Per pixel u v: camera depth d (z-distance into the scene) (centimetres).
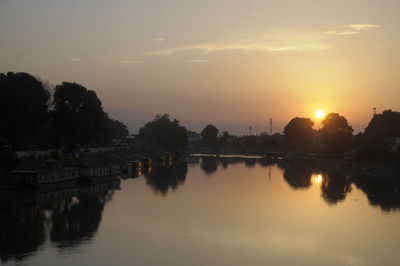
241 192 13588
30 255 6831
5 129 15362
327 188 14838
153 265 6506
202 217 9619
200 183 15812
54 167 13925
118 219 9312
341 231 8644
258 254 7094
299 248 7481
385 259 7012
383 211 10631
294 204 11481
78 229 8412
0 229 8331
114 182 15662
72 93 18412
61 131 18062
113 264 6506
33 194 12094
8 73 16212
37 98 16062
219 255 7000
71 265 6425
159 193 13038
